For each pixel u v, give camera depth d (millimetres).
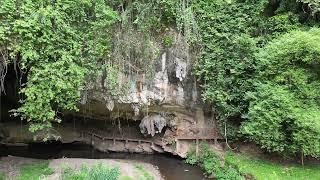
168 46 18484
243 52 17672
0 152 20500
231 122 18797
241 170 16188
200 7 18375
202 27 18375
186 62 18719
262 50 16797
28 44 14484
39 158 19531
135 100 18891
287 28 17672
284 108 15562
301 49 15359
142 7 17625
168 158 20078
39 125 15023
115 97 18688
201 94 18859
